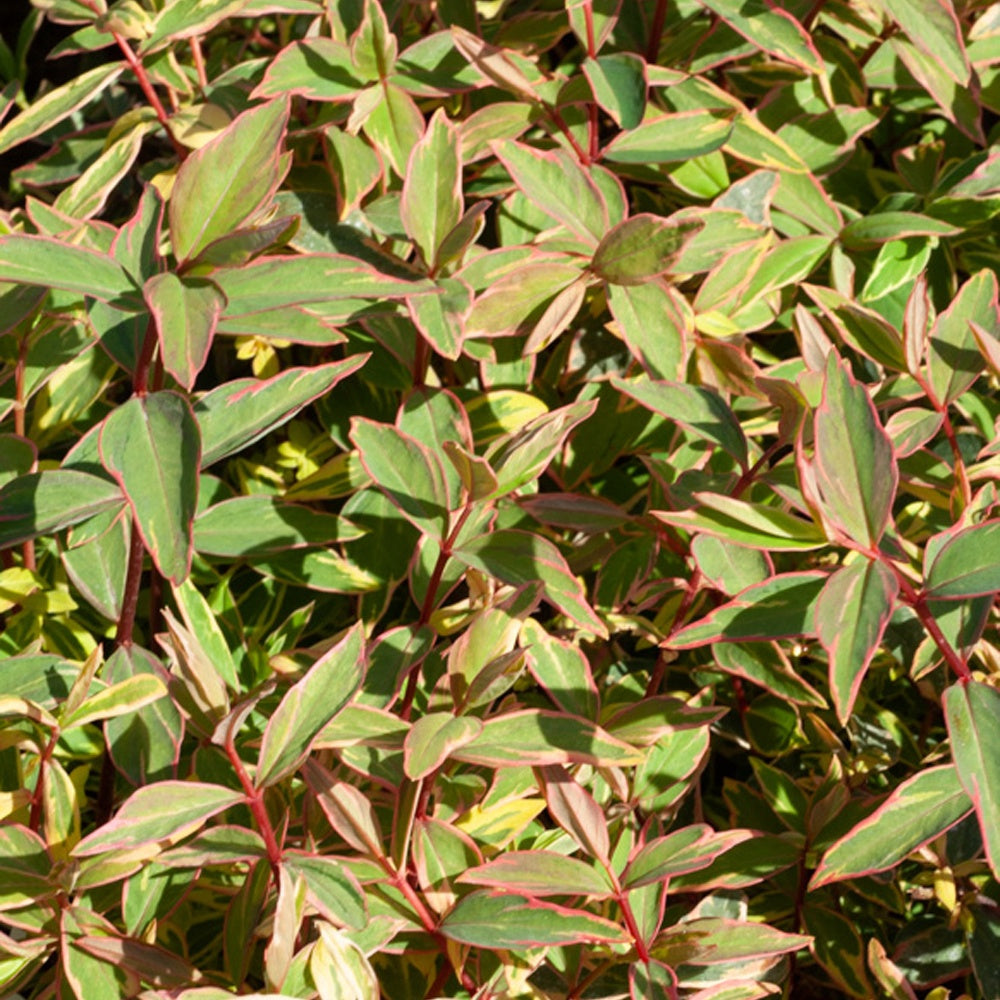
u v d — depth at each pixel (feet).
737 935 4.89
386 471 5.11
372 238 6.31
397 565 6.21
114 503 4.99
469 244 5.45
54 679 5.26
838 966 5.76
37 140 9.11
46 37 11.34
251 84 6.75
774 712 6.51
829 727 6.48
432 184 5.56
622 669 6.72
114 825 4.20
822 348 5.36
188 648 4.72
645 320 5.74
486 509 5.31
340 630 6.91
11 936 5.44
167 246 6.47
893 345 5.69
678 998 4.80
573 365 6.72
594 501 5.84
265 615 6.73
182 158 6.56
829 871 4.79
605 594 6.34
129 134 6.51
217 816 5.34
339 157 6.12
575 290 5.67
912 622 5.84
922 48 6.21
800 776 6.66
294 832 5.63
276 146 4.47
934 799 4.84
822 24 8.08
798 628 4.56
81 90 6.34
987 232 7.30
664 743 5.71
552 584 4.97
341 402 6.83
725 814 6.64
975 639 4.74
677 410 5.33
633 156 6.21
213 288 4.34
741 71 7.43
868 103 8.20
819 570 4.73
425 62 6.46
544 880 4.71
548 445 4.93
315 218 6.29
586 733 4.75
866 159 7.93
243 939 4.80
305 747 4.33
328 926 4.35
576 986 5.09
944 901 5.64
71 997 4.72
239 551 5.67
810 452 5.40
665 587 5.95
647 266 5.51
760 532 4.57
